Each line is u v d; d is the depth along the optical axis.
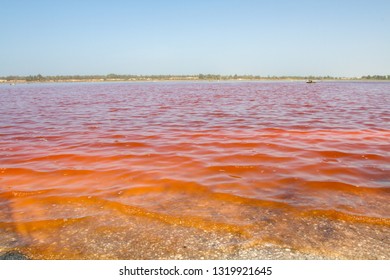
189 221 4.45
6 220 4.56
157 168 7.07
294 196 5.34
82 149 9.09
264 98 32.19
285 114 17.67
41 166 7.30
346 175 6.38
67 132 12.09
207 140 10.26
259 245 3.82
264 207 4.91
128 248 3.82
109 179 6.33
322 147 8.97
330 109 20.58
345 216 4.54
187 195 5.45
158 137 10.92
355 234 4.05
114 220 4.53
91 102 28.14
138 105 24.66
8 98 34.88
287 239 3.94
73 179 6.35
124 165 7.35
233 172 6.71
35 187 5.90
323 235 4.03
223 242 3.90
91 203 5.13
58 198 5.35
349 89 57.16
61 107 23.25
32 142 10.16
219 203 5.09
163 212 4.75
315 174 6.47
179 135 11.27
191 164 7.38
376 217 4.50
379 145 9.19
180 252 3.71
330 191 5.54
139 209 4.86
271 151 8.56
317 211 4.72
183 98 32.94
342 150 8.56
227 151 8.64
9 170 6.98
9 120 15.81
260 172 6.67
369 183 5.90
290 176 6.37
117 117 16.86
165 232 4.17
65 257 3.66
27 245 3.91
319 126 13.11
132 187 5.84
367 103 25.62
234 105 23.97
